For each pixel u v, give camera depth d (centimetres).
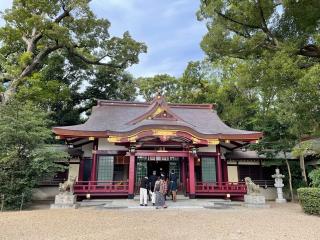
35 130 1411
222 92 2989
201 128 1909
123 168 1806
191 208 1300
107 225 852
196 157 1702
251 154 2108
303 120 1291
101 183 1711
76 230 776
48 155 1348
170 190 1554
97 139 1766
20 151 1363
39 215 1059
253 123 2427
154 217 1013
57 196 1335
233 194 1642
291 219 1005
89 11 2475
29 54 2216
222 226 848
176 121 1755
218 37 1595
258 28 1606
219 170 1814
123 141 1559
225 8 1591
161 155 1622
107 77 3194
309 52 1469
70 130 1633
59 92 2458
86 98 3152
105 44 2709
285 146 1848
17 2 2297
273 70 1304
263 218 1026
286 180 2056
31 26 2209
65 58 2875
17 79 2228
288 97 1284
